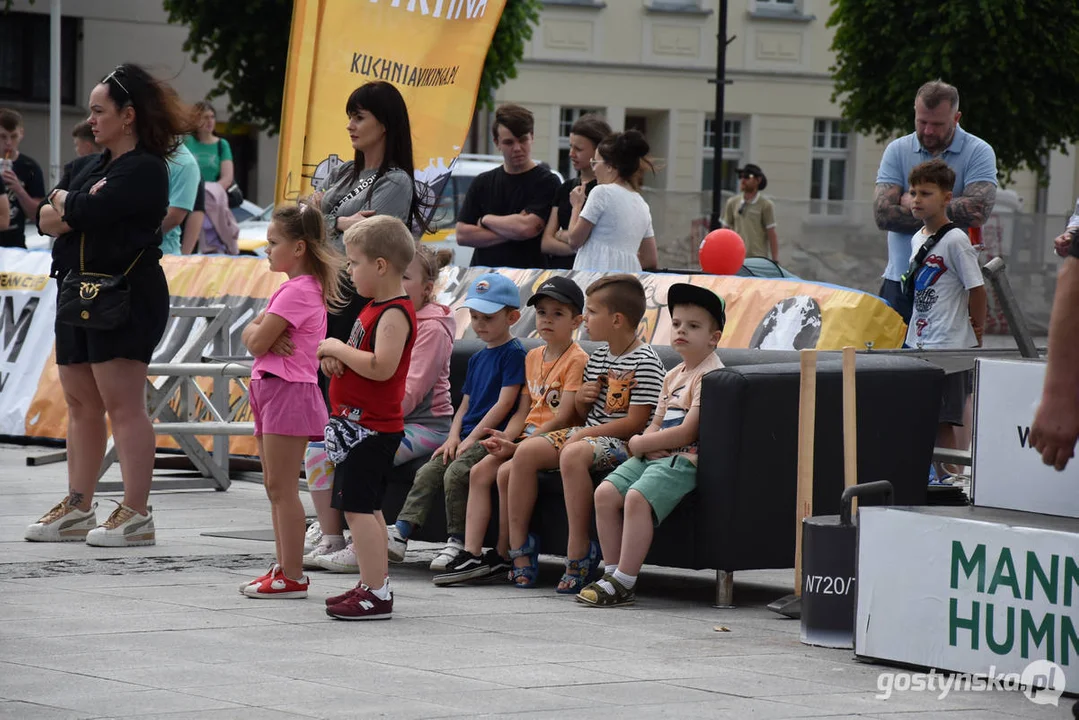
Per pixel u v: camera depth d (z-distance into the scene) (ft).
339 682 19.36
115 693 18.56
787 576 29.96
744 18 132.87
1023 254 90.02
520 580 27.43
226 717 17.52
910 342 34.09
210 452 41.50
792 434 25.73
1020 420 21.53
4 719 17.28
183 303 45.11
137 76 29.37
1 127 54.24
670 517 25.93
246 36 95.09
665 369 30.40
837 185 138.82
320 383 28.50
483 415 28.86
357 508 23.66
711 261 40.34
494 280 28.99
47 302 47.14
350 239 23.82
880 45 96.27
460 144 35.91
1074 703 18.29
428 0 35.17
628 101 130.00
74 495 30.71
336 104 34.78
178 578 26.71
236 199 69.56
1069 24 92.63
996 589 19.93
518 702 18.47
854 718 18.12
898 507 21.33
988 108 93.50
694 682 19.84
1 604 24.04
